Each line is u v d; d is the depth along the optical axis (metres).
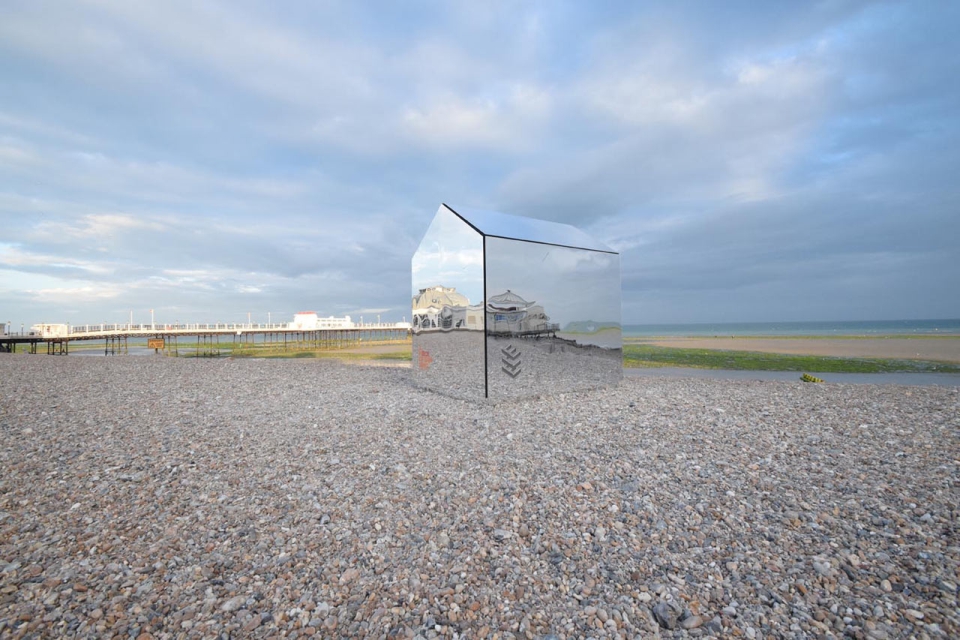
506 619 2.17
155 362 13.93
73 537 2.89
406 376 10.59
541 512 3.25
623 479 3.81
